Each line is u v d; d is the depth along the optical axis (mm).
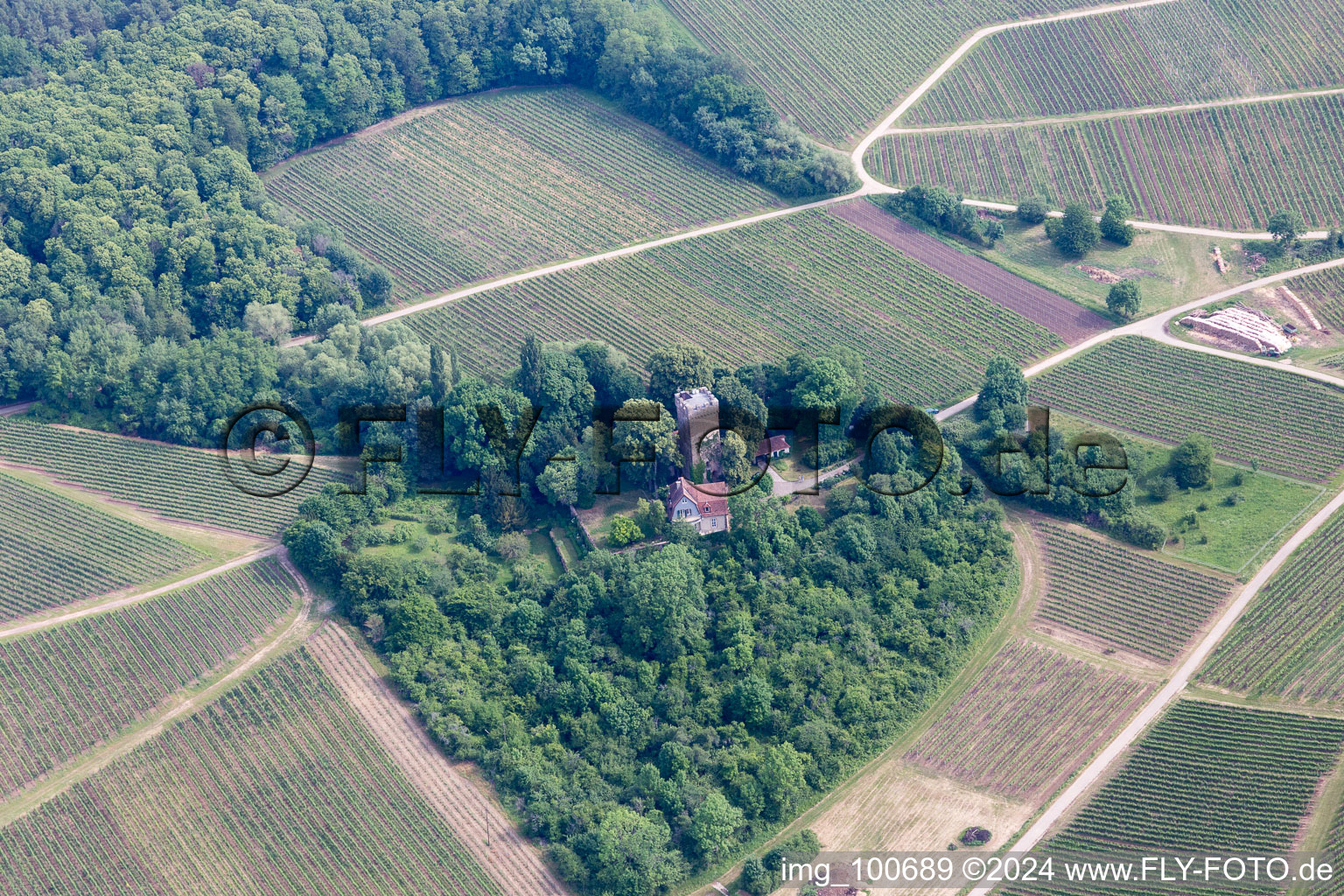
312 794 180375
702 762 182875
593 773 183375
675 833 177000
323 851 174125
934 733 188250
